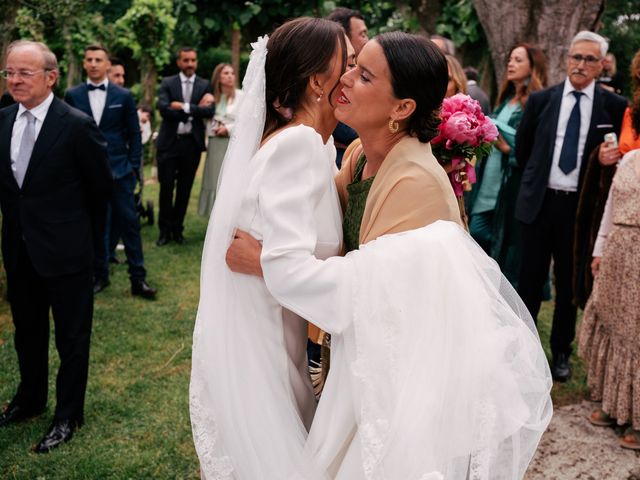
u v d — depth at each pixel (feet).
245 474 5.95
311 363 9.95
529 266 14.23
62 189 10.69
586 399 13.07
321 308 5.65
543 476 10.42
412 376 5.48
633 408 11.05
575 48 13.46
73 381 11.07
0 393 12.75
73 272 10.77
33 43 10.57
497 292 5.88
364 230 6.07
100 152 10.88
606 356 11.66
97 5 48.44
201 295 6.30
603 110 13.55
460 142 6.66
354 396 5.57
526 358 5.83
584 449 11.21
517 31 19.53
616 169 12.62
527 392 5.85
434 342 5.54
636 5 43.73
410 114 5.90
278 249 5.59
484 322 5.63
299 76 6.13
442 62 5.91
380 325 5.53
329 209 6.13
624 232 11.21
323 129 6.52
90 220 11.30
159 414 11.99
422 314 5.54
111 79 24.18
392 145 6.17
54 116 10.64
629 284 11.10
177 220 24.25
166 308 17.60
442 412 5.48
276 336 6.10
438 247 5.61
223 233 6.10
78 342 11.02
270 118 6.34
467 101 6.72
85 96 18.37
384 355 5.50
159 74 59.62
